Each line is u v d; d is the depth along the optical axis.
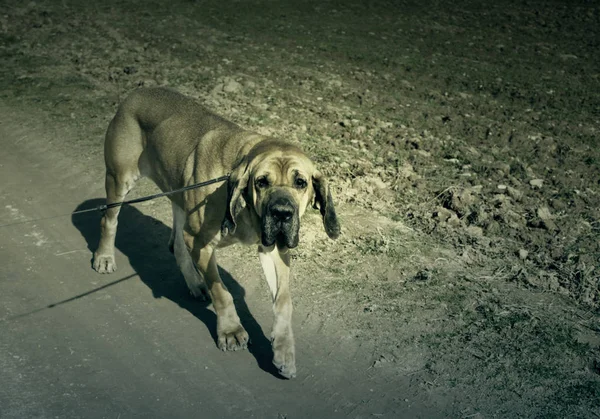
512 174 8.59
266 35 15.23
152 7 17.39
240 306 5.90
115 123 6.10
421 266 6.48
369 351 5.36
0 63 12.67
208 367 5.14
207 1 18.11
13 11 16.48
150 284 6.20
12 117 10.06
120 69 12.44
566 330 5.63
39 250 6.68
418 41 15.05
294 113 10.41
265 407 4.75
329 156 8.73
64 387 4.85
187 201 5.21
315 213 7.28
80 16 16.34
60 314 5.70
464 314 5.82
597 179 8.50
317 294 6.03
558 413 4.76
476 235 7.02
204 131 5.44
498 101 11.46
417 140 9.34
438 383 5.04
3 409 4.61
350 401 4.84
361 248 6.72
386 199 7.70
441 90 11.95
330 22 16.48
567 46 14.84
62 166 8.53
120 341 5.40
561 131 10.14
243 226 4.94
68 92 11.18
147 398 4.79
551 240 6.96
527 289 6.19
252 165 4.59
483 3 18.50
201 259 5.20
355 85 12.05
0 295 5.91
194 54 13.58
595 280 6.28
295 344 5.42
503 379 5.08
